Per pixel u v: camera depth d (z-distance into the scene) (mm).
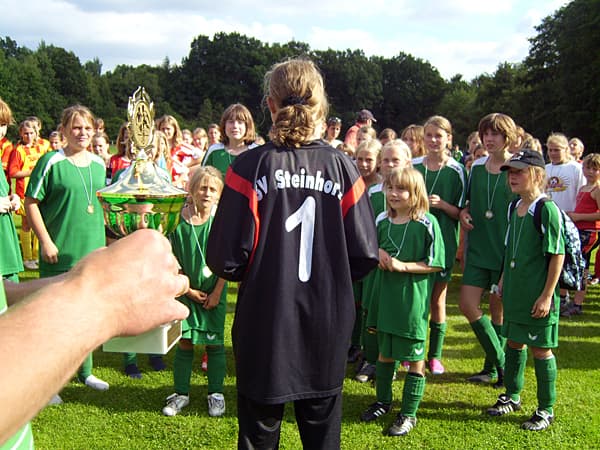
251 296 1950
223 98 76250
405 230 3566
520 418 3684
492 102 56656
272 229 1943
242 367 1980
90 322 603
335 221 1985
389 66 90938
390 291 3541
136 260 682
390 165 4195
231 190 1985
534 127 45406
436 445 3316
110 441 3287
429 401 3943
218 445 3273
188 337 3621
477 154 8289
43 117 55281
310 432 2059
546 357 3535
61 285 629
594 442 3361
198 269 3568
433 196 4266
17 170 7680
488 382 4305
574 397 3998
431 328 4496
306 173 1982
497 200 4164
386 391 3719
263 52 78188
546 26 46906
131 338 1019
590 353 5000
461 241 7480
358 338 4855
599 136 37188
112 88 69625
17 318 573
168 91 76875
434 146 4418
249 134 5520
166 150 4977
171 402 3709
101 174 3955
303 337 1952
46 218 3826
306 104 2059
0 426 511
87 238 3850
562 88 39812
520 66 59125
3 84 53344
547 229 3365
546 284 3400
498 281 4242
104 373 4344
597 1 36938
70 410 3680
